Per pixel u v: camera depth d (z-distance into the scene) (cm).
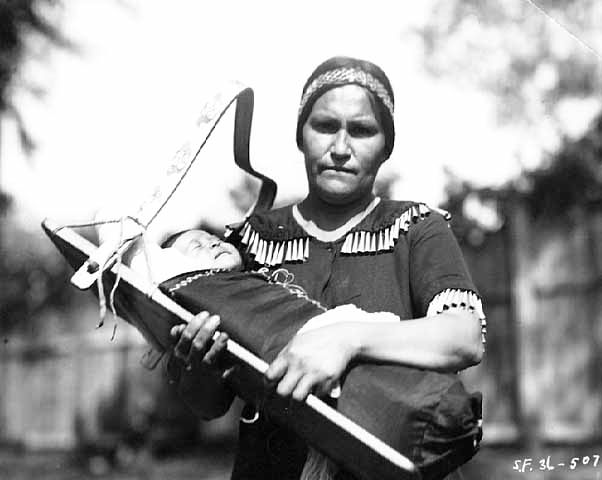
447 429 119
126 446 766
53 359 857
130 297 138
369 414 121
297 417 122
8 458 802
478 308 135
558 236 542
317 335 122
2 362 872
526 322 552
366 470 119
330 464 130
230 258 147
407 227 142
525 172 510
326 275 142
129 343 820
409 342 125
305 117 146
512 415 553
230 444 734
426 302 135
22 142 528
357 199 146
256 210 160
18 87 494
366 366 124
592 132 498
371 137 143
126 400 804
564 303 544
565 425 537
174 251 140
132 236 134
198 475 639
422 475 119
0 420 869
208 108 142
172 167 140
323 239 146
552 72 482
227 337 127
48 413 860
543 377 549
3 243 761
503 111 486
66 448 829
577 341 541
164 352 144
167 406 778
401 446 119
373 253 142
